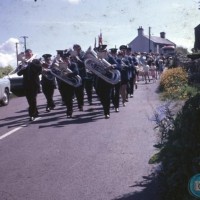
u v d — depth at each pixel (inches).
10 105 645.9
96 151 295.7
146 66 992.2
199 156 163.9
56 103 628.4
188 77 658.2
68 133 369.7
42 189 219.1
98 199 201.3
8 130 400.2
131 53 640.4
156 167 234.7
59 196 207.9
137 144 311.7
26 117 487.2
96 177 235.3
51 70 463.2
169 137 183.6
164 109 220.4
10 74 810.2
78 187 219.9
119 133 358.9
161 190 188.9
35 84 447.2
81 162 267.9
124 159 270.1
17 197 208.8
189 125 171.9
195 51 922.1
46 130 390.0
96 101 633.0
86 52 450.0
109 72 441.7
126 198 200.4
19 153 300.5
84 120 442.9
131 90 637.9
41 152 300.0
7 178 241.0
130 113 476.1
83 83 514.0
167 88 656.4
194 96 177.8
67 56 465.4
